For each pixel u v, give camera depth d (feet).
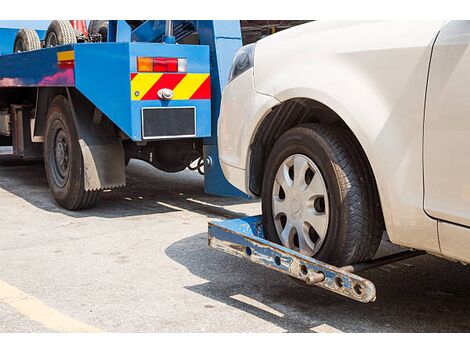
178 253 16.26
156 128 18.83
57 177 21.84
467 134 9.41
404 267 14.64
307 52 12.01
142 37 22.77
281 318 11.98
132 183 26.84
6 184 26.48
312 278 10.84
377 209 11.48
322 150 11.53
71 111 20.31
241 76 13.44
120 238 17.79
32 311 12.43
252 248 12.23
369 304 12.60
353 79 10.97
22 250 16.63
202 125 19.69
